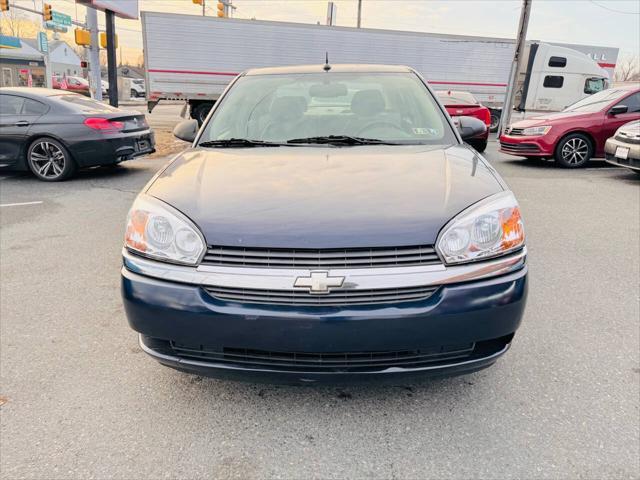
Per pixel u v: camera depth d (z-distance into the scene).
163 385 2.44
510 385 2.41
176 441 2.05
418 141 2.99
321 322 1.83
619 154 7.50
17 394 2.37
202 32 16.48
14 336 2.92
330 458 1.95
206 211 2.04
